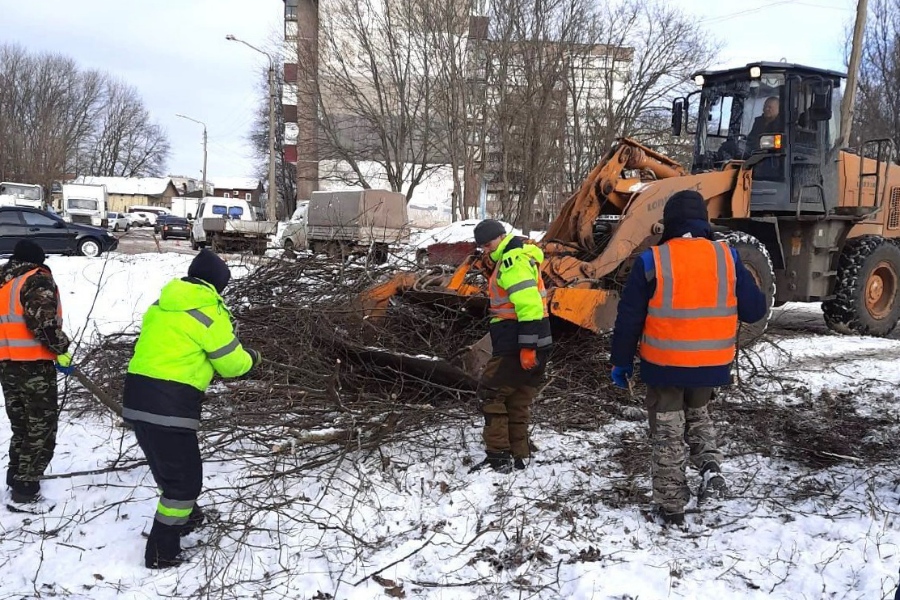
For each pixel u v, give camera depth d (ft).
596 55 81.10
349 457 14.24
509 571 10.41
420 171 91.91
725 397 17.87
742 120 28.14
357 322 18.42
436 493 13.05
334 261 21.38
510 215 75.41
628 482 13.41
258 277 21.31
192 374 10.46
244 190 283.18
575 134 76.59
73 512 12.55
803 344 27.89
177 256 53.21
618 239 21.52
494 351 13.87
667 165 26.20
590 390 18.20
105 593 9.95
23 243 13.03
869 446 15.40
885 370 22.72
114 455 15.05
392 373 17.15
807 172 28.02
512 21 75.20
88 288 37.81
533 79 74.02
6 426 16.87
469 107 80.53
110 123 278.87
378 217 58.80
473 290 18.76
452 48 79.71
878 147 29.43
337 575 10.30
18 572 10.52
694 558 10.66
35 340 12.66
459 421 16.42
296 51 93.25
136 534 11.69
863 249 30.04
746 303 11.51
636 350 11.96
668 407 11.70
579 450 15.25
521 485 13.29
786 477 13.82
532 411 17.01
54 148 185.78
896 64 66.03
